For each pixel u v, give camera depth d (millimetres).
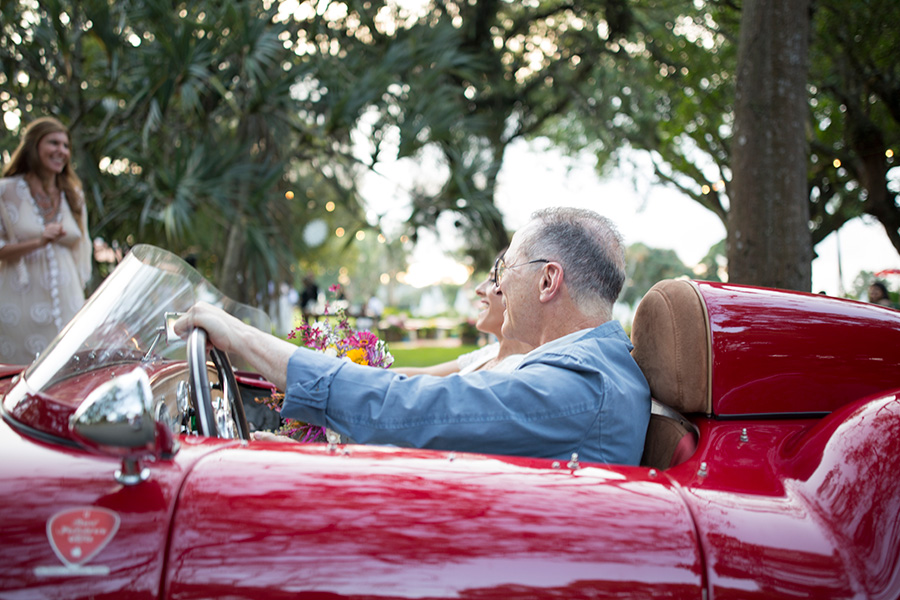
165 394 1414
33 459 925
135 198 5441
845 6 6219
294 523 880
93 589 826
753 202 3521
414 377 1316
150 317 1301
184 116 6352
